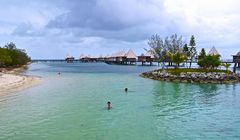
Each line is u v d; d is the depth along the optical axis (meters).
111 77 71.19
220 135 19.94
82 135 19.89
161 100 34.12
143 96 37.47
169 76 60.56
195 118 24.77
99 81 60.03
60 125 22.48
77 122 23.44
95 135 19.86
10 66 113.69
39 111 27.75
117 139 19.02
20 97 36.41
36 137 19.47
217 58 65.69
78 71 101.25
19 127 21.92
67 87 48.47
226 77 56.31
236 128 21.62
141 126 22.17
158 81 58.88
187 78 57.00
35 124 22.80
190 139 19.03
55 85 51.69
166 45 106.12
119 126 22.19
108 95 38.50
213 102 32.75
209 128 21.66
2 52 94.50
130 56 159.38
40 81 59.44
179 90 43.81
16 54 115.56
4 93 39.72
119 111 27.73
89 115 25.95
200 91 42.59
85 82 57.91
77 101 33.53
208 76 56.72
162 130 21.09
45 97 36.62
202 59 67.06
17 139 19.05
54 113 26.80
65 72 95.19
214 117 25.17
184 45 102.19
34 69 119.88
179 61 72.31
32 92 41.34
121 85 51.56
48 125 22.48
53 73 89.50
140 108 29.16
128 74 82.94
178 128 21.67
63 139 19.02
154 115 25.91
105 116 25.53
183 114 26.36
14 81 54.03
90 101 33.50
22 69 117.25
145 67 135.12
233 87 47.69
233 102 32.72
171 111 27.72
